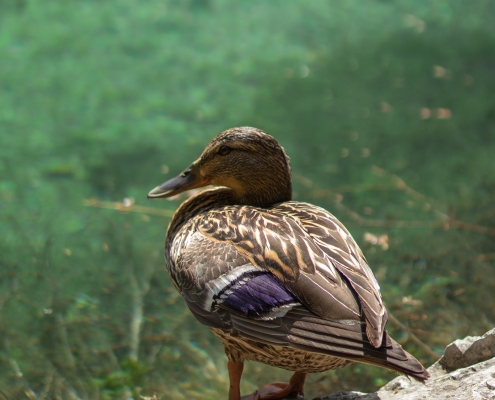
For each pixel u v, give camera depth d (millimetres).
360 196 11922
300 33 17344
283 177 7172
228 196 7316
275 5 18422
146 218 11430
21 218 11352
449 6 18562
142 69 15773
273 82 15477
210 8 18172
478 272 9578
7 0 17953
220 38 17047
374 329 5035
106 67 15789
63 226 11172
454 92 15062
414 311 8852
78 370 8305
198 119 14180
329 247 5734
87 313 9258
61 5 18031
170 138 13602
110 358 8492
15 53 16031
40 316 9203
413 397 5617
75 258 10383
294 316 5344
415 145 13359
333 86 15320
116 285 9828
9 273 10000
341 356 5043
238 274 5738
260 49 16703
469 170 12531
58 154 13117
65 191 12102
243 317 5617
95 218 11398
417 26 17703
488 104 14609
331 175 12602
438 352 8086
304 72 15836
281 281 5523
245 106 14656
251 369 8258
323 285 5352
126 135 13719
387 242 10484
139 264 10305
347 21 17906
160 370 8305
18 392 7973
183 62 16078
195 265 6043
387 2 18609
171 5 18219
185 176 7375
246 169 7105
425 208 11438
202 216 6566
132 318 9180
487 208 11320
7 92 14828
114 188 12203
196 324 9070
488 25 17750
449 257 9992
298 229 5898
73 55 16094
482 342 6246
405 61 16234
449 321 8617
